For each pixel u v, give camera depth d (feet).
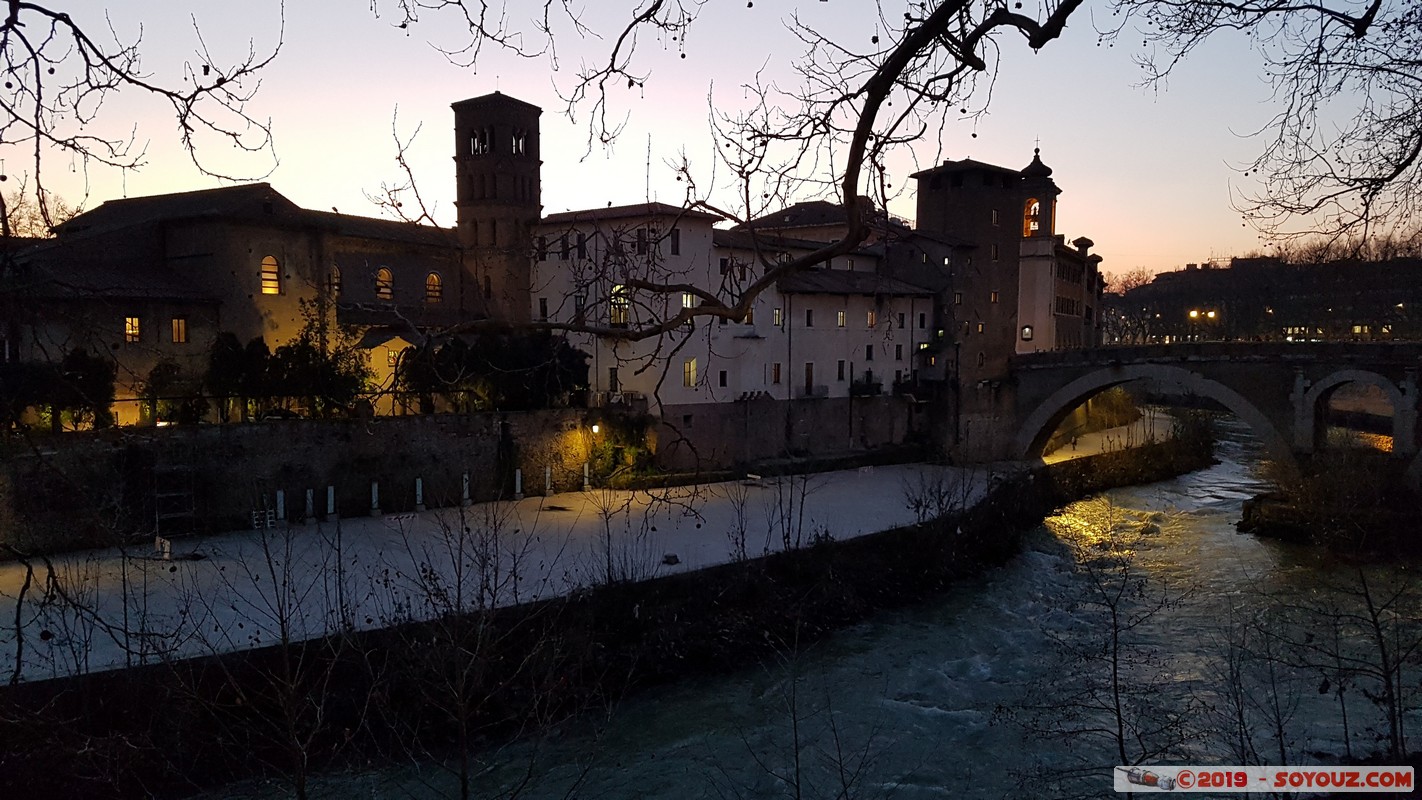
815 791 62.59
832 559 109.70
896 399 204.54
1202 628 94.94
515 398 139.64
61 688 57.11
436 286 165.17
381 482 123.85
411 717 66.85
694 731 73.72
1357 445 171.42
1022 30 15.31
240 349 115.65
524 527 115.65
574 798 56.75
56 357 91.97
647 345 153.79
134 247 140.15
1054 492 176.35
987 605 110.42
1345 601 100.48
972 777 64.03
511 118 180.34
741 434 169.89
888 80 14.62
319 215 152.05
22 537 92.12
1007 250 207.10
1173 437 227.40
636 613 86.89
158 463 104.06
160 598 79.41
